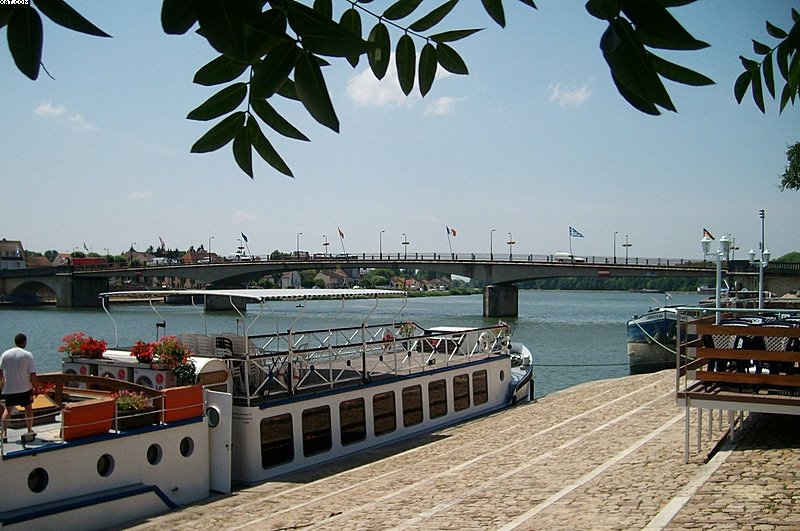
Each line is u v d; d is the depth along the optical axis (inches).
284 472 677.3
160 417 576.7
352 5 91.5
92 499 513.0
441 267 3629.4
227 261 3939.5
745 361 546.3
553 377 1674.5
